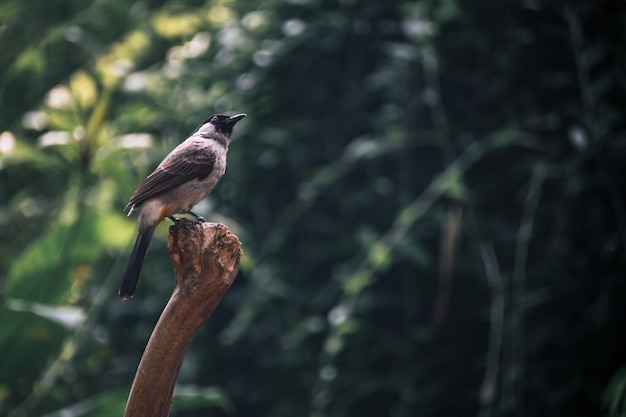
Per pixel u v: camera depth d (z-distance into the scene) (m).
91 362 9.85
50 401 9.82
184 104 9.66
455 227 8.02
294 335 8.41
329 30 9.06
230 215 9.12
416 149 8.63
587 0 8.36
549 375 7.77
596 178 7.80
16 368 7.51
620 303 7.64
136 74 9.25
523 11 8.65
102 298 8.27
